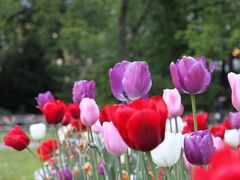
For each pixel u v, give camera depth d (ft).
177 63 6.39
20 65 118.93
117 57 61.46
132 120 4.02
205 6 64.28
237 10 65.62
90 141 9.04
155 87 62.69
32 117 86.99
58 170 10.14
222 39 60.18
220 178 2.10
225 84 104.78
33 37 115.65
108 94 58.54
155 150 5.39
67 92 106.73
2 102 118.73
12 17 77.00
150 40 75.97
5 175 28.53
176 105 7.31
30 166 32.55
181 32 62.54
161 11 75.31
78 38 71.15
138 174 7.45
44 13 74.13
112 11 77.66
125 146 5.73
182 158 7.27
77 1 72.23
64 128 14.12
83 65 101.50
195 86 6.21
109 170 8.43
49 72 119.24
